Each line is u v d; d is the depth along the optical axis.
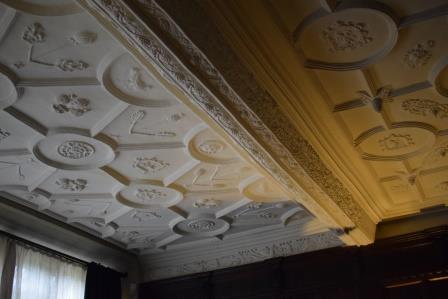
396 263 6.87
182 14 2.97
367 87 4.25
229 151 5.32
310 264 7.39
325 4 3.35
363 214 6.47
